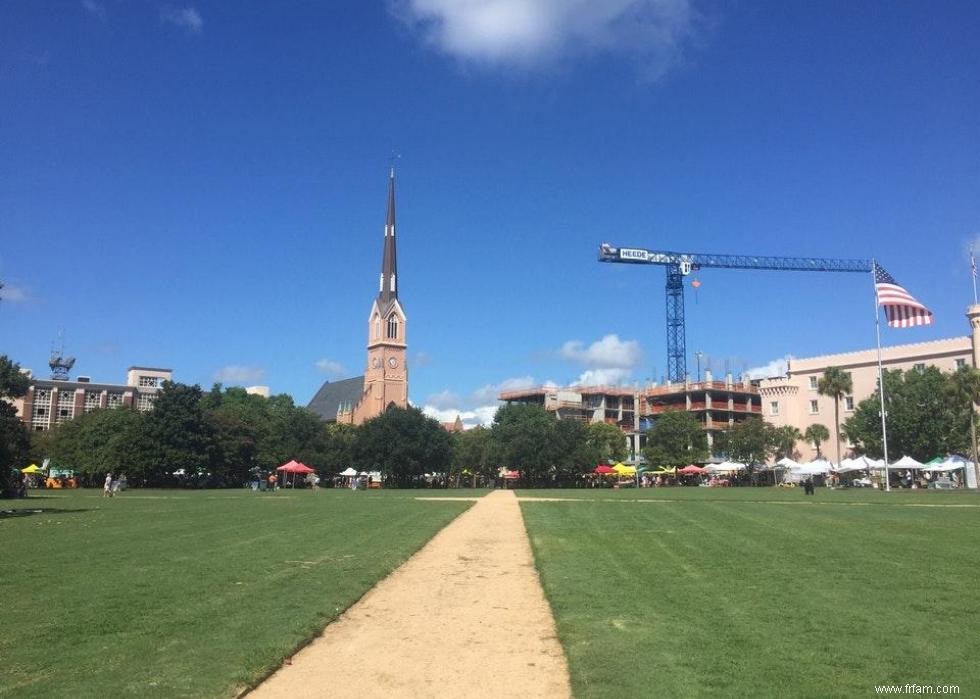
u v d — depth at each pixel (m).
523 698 8.41
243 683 8.63
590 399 167.75
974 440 87.44
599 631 10.91
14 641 10.24
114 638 10.43
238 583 14.90
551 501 50.56
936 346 113.81
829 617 11.72
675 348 179.12
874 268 75.00
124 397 159.12
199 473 97.62
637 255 179.62
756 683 8.51
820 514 34.44
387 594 14.38
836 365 125.38
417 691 8.66
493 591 14.73
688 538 23.36
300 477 111.38
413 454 106.75
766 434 116.50
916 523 28.94
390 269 171.50
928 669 9.01
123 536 24.22
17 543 22.03
